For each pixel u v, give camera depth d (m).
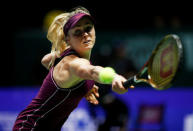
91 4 34.53
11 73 25.59
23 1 34.31
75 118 20.14
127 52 23.78
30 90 21.52
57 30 9.05
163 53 7.04
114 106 17.78
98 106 18.78
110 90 17.69
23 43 24.72
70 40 8.45
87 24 8.34
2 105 21.31
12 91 21.42
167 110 20.47
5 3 33.91
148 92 20.73
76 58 8.01
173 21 27.73
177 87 23.06
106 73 7.03
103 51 23.09
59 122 9.45
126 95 20.72
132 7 34.78
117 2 34.66
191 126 20.11
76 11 9.11
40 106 8.95
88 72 7.31
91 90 9.86
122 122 17.91
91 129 19.75
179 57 6.45
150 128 19.86
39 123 9.05
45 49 24.67
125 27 34.06
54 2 34.72
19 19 34.28
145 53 23.89
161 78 7.03
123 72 20.16
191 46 23.52
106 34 23.92
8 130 21.08
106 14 34.72
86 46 8.37
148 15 34.78
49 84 8.72
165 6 34.72
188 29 23.84
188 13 34.66
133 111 20.44
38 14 34.72
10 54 25.69
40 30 26.14
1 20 33.50
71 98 8.61
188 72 23.09
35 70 24.06
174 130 20.27
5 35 25.98
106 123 18.09
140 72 7.27
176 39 6.61
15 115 21.19
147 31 24.12
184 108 20.36
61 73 8.24
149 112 20.02
